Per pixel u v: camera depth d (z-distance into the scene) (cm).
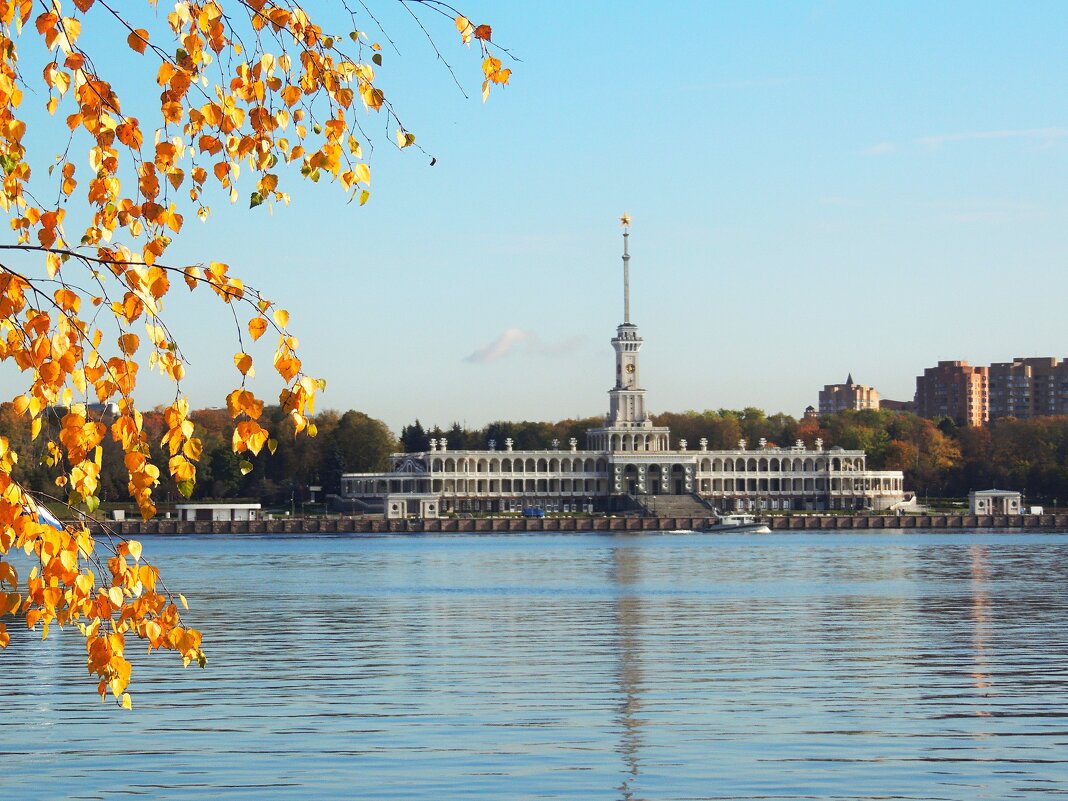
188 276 1798
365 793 4366
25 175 1686
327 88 1809
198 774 4638
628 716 5762
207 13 1700
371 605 11906
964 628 9544
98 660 1894
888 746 5075
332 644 8625
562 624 9975
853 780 4516
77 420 1747
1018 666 7362
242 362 1834
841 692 6412
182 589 14050
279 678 6962
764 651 8119
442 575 16588
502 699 6241
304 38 1791
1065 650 8119
